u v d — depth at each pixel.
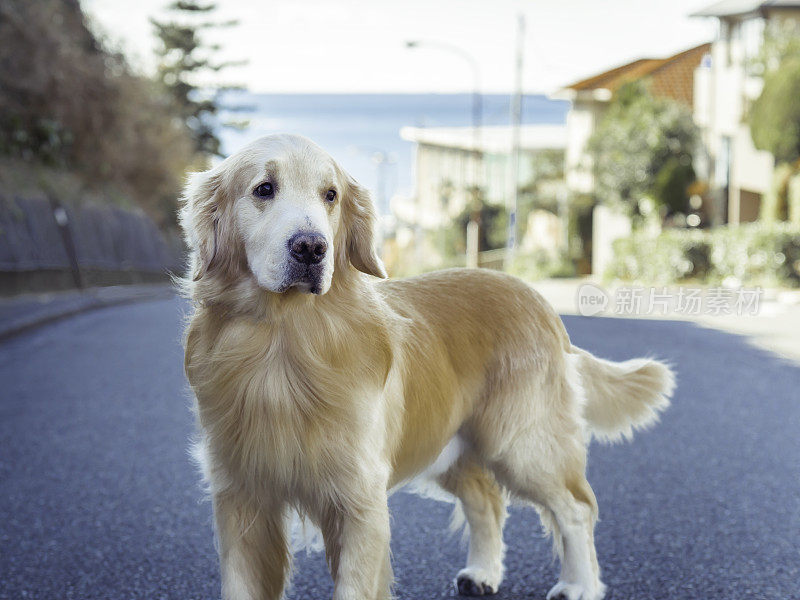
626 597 4.12
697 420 7.64
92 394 8.64
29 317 13.97
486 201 47.56
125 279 24.94
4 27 21.97
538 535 5.05
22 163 21.23
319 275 3.07
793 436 7.10
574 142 38.84
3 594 4.16
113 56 28.06
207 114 49.69
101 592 4.20
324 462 3.23
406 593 4.24
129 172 29.44
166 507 5.37
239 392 3.19
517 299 4.20
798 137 23.45
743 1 28.58
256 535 3.42
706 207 30.14
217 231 3.26
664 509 5.35
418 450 3.80
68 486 5.76
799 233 21.30
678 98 36.47
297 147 3.21
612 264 27.23
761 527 5.04
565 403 4.18
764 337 12.80
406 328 3.76
